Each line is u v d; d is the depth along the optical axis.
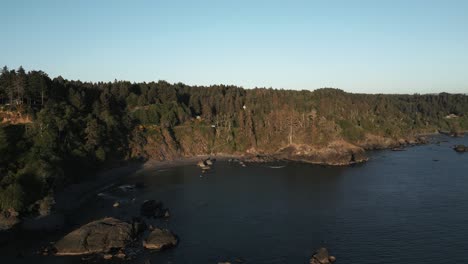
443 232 84.62
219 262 70.50
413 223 90.62
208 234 85.81
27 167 107.38
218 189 129.62
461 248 76.19
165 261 72.00
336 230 87.12
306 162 186.50
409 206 104.38
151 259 72.94
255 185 135.38
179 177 151.88
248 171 163.75
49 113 144.75
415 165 169.50
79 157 136.75
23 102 157.38
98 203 113.12
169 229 89.31
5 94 159.25
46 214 95.81
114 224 84.06
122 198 118.50
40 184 105.62
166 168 172.12
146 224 92.62
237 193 123.56
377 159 190.12
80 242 77.19
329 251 75.81
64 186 120.00
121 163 165.38
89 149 146.38
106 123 175.12
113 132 175.00
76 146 141.25
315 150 191.50
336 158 180.88
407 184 131.00
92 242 77.75
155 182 142.38
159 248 77.38
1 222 88.25
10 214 91.75
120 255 73.81
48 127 134.00
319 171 161.12
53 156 119.00
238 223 93.00
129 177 152.12
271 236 84.12
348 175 150.50
